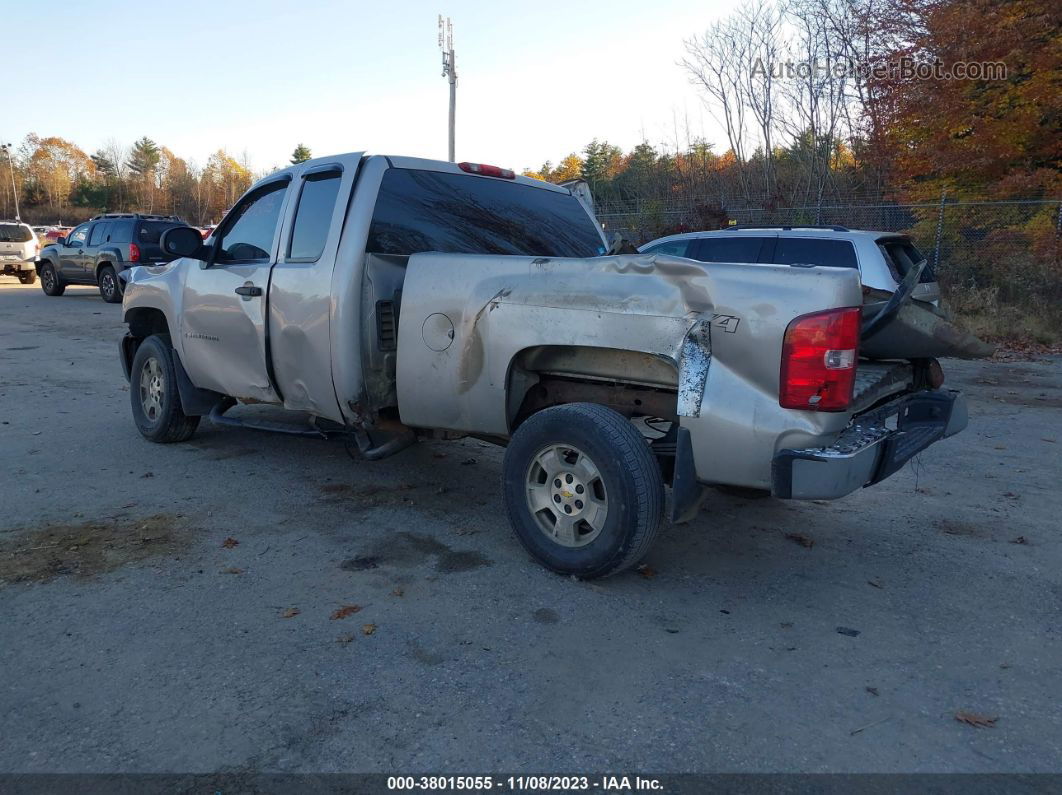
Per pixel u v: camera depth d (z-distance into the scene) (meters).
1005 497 5.52
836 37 21.36
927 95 18.05
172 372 6.19
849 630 3.59
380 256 4.66
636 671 3.20
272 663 3.20
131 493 5.25
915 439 4.09
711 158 24.66
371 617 3.61
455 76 31.03
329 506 5.10
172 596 3.77
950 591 4.02
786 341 3.36
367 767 2.59
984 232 16.47
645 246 10.27
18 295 21.27
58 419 7.34
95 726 2.77
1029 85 17.11
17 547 4.31
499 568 4.17
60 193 104.75
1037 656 3.38
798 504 5.35
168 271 6.16
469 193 5.27
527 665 3.23
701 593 3.94
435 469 5.97
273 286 5.04
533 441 3.99
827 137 21.98
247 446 6.48
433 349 4.32
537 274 4.01
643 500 3.71
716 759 2.66
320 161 5.03
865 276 8.46
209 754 2.64
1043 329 13.71
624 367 3.95
